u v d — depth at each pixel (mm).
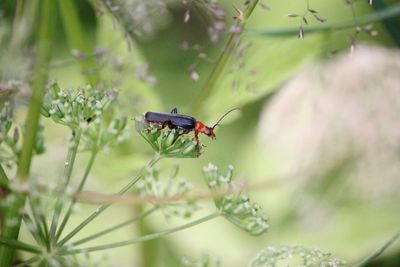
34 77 260
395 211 415
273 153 423
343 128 394
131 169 364
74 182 358
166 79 453
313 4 467
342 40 406
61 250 259
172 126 281
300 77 397
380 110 391
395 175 400
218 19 315
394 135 393
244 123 459
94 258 394
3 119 266
